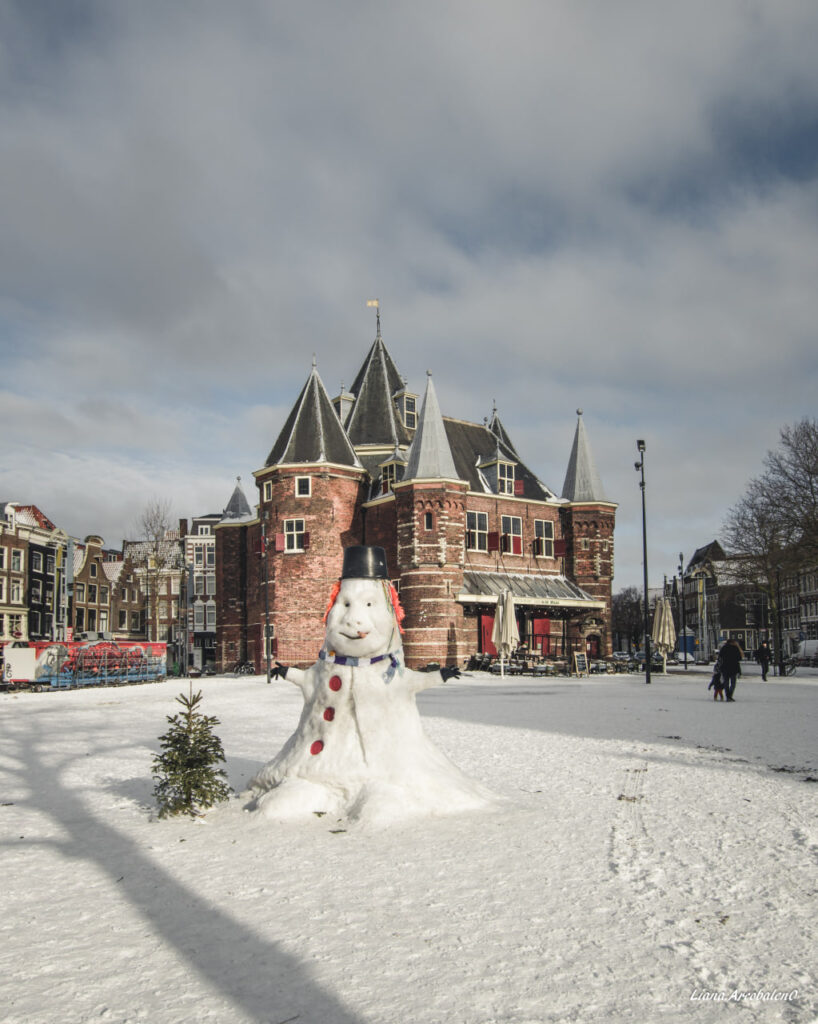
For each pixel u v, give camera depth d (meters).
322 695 8.12
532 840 6.80
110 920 5.07
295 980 4.13
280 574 46.69
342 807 7.69
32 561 58.06
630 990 3.99
